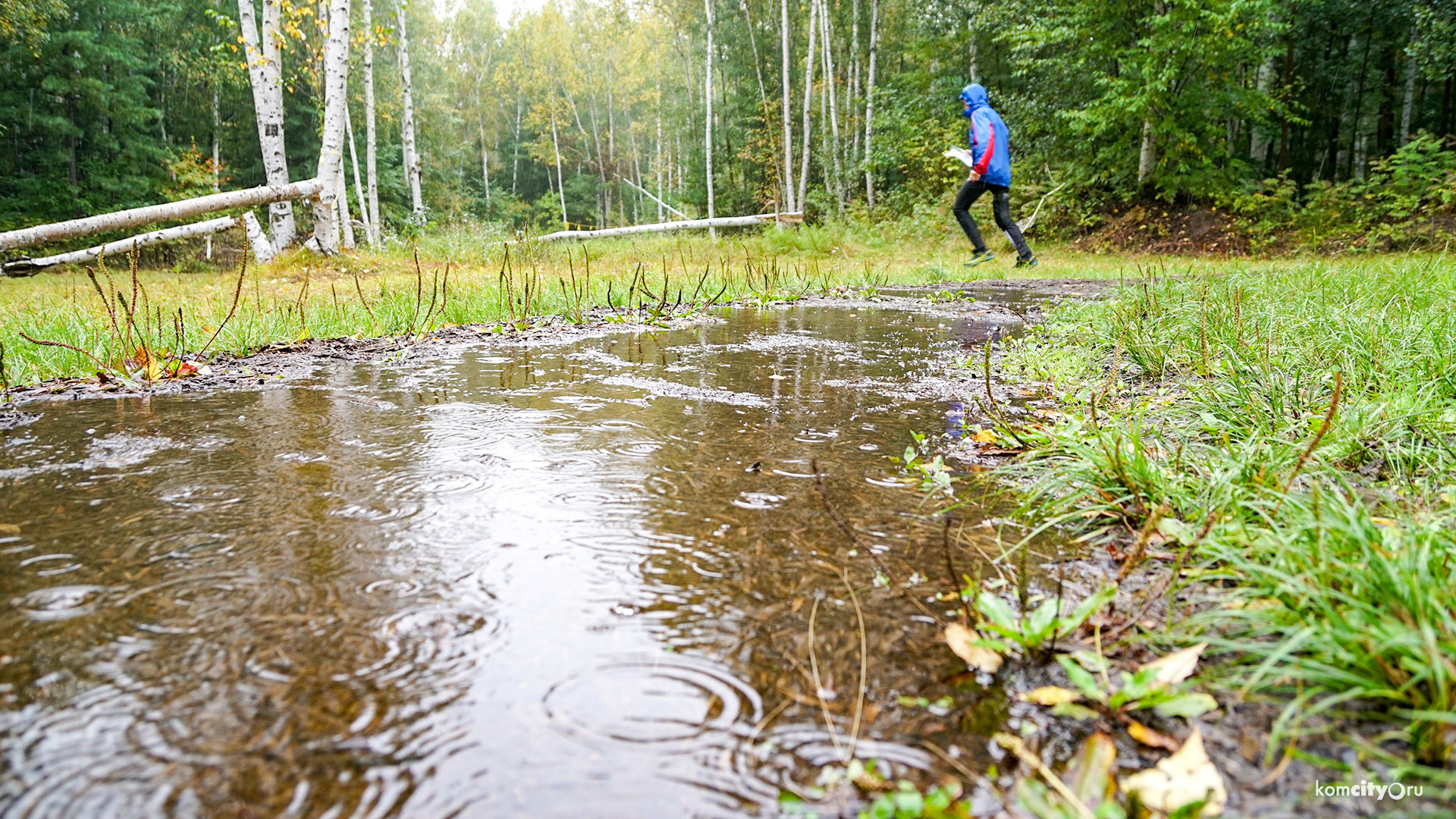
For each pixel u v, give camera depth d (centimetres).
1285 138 2192
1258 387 284
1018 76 2131
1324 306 446
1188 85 1595
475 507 186
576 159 5891
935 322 629
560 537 167
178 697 106
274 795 87
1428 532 138
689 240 1788
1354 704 108
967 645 122
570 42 4966
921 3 2383
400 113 3575
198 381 358
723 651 121
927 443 255
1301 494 172
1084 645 125
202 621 127
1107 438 233
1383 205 1430
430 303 651
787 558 158
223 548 158
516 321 604
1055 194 1778
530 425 272
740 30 3331
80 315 519
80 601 134
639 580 146
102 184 2497
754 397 327
